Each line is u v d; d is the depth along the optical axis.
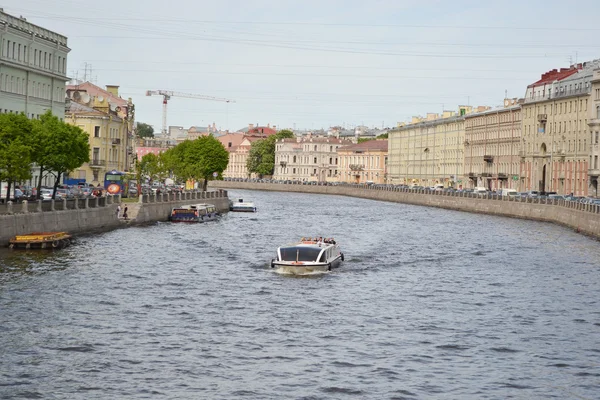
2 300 61.88
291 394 43.97
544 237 122.06
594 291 73.50
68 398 42.75
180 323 57.53
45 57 150.12
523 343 54.47
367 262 89.81
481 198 190.62
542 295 71.12
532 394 44.88
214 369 47.56
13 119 101.94
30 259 80.75
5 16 134.00
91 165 193.12
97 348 50.72
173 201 147.00
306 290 71.12
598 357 51.53
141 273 76.50
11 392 43.22
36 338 52.22
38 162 109.31
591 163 192.00
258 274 78.88
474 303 67.12
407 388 45.22
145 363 48.25
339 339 54.47
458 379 46.88
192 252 93.94
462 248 105.50
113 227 120.19
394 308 64.62
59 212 99.94
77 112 193.88
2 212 87.00
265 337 54.50
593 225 123.19
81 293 65.81
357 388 45.03
